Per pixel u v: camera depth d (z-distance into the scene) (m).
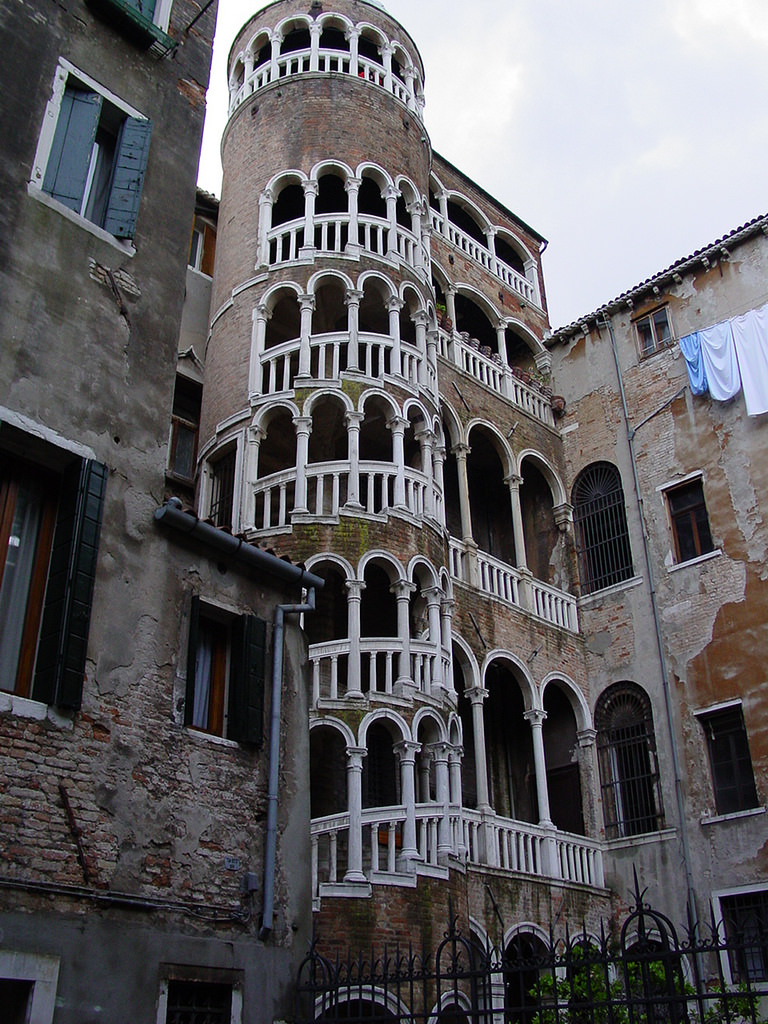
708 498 29.56
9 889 9.88
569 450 34.22
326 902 18.66
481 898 23.16
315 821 19.67
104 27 15.23
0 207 12.60
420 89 33.28
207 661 13.45
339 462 24.00
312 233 27.27
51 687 10.91
